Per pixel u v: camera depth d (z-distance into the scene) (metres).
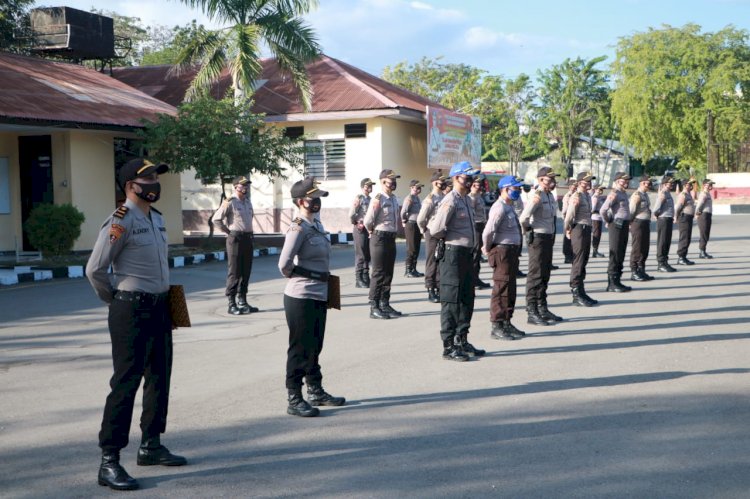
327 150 29.09
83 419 6.45
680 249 17.64
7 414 6.60
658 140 49.50
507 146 64.94
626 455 5.28
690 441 5.53
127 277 5.11
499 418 6.20
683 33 48.88
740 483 4.75
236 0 25.80
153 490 4.88
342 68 30.64
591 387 7.07
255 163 21.48
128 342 5.05
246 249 11.75
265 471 5.16
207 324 10.88
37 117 17.92
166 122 20.58
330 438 5.82
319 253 6.53
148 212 5.32
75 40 25.58
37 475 5.18
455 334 8.41
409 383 7.38
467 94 58.66
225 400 6.91
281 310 12.10
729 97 47.94
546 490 4.71
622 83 50.16
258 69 25.34
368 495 4.70
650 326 10.04
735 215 39.31
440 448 5.53
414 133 31.09
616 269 13.34
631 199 14.49
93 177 20.94
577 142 69.00
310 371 6.62
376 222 11.09
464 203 8.38
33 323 11.03
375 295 11.19
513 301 9.46
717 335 9.34
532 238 10.30
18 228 20.86
